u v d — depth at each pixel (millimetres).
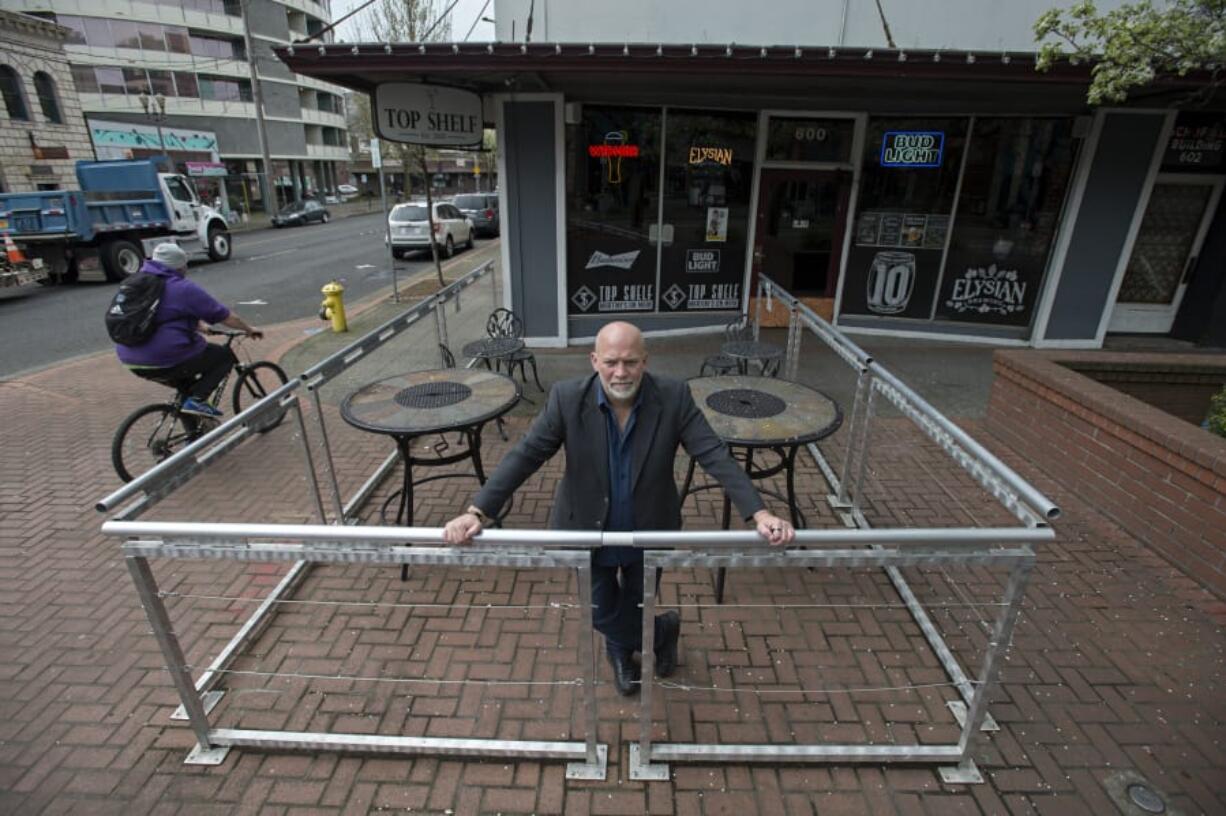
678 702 2664
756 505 2021
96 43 34250
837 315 8547
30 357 8164
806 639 3020
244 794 2301
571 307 7883
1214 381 4969
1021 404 4906
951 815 2205
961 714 2584
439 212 17688
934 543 1917
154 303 4449
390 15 13500
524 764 2398
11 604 3355
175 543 2027
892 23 7059
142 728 2584
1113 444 3965
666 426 2201
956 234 7941
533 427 2244
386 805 2252
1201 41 3650
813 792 2287
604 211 7598
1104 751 2441
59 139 20172
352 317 10219
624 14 7062
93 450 5270
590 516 2273
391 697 2713
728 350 5734
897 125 7645
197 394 4875
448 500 4391
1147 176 7215
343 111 51000
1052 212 7613
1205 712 2611
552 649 2971
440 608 3252
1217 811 2217
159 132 28344
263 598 3346
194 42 37375
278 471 4824
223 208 31109
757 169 7855
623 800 2260
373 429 3219
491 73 5566
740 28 7086
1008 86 6043
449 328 9500
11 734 2557
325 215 32344
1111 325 8273
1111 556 3623
